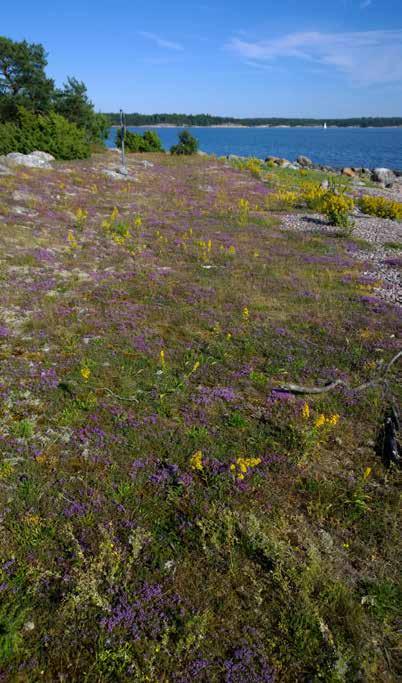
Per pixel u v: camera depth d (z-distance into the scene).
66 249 16.98
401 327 11.68
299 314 12.47
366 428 7.69
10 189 23.83
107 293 13.05
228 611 4.52
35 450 6.54
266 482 6.30
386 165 92.31
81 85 52.22
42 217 20.47
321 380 9.12
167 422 7.51
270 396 8.41
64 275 14.38
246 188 36.19
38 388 8.05
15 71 48.94
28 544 5.04
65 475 6.14
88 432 7.05
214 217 25.19
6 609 4.31
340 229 24.55
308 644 4.20
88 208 23.84
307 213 29.08
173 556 5.07
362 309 13.03
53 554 4.98
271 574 4.89
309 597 4.66
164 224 22.17
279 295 13.91
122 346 9.96
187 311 12.18
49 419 7.29
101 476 6.18
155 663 4.00
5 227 17.75
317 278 15.86
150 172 39.91
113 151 55.22
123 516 5.56
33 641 4.11
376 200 30.36
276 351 10.16
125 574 4.79
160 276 14.97
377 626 4.45
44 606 4.42
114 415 7.55
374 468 6.74
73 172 33.34
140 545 4.99
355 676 3.97
